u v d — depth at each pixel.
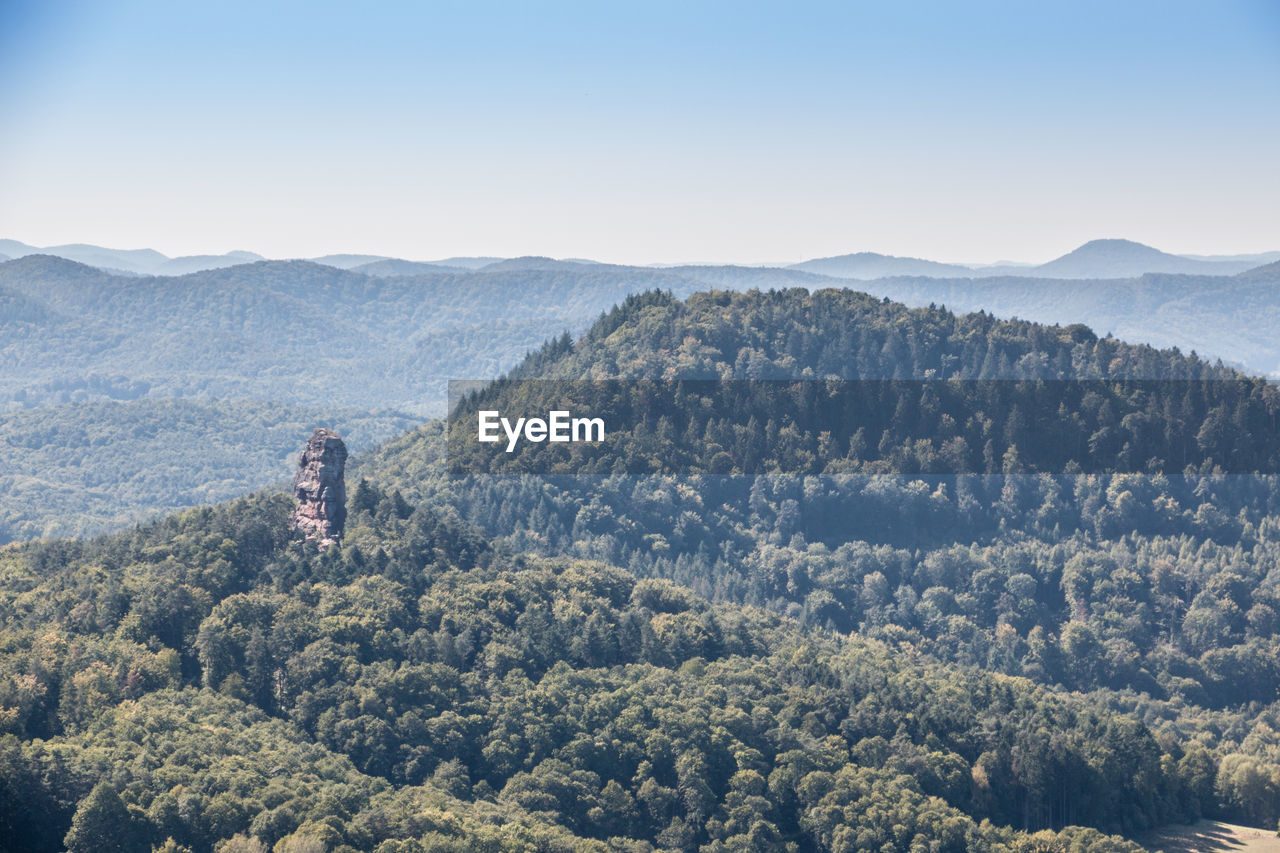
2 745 186.38
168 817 177.88
